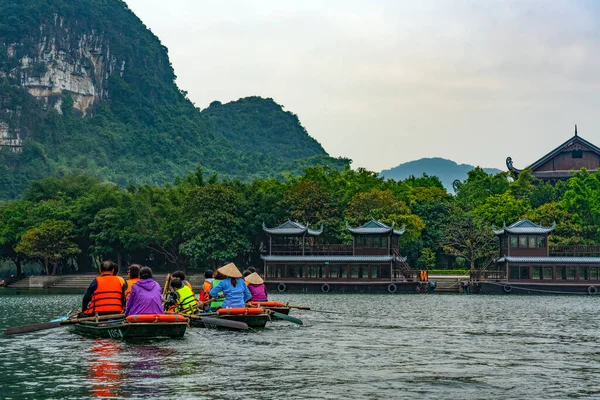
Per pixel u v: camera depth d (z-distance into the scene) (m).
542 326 37.41
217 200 98.44
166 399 17.59
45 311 49.62
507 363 23.47
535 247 86.50
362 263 89.31
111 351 25.33
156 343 27.39
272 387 19.06
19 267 121.75
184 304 32.94
